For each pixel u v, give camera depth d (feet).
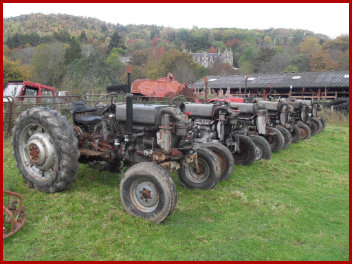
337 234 10.87
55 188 12.66
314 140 31.04
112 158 13.43
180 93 43.73
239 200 13.50
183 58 145.89
